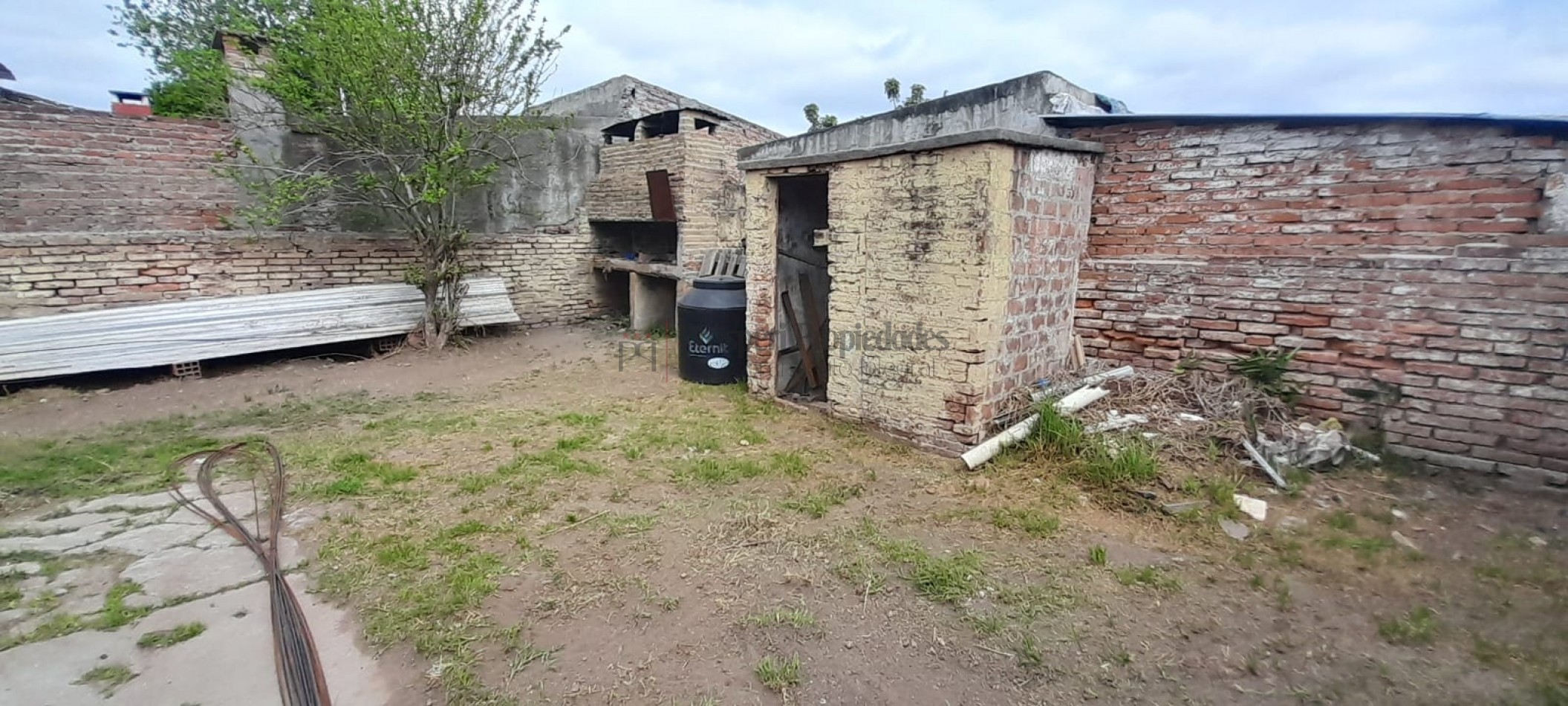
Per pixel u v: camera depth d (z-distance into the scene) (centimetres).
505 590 265
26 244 585
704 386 613
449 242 740
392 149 702
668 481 382
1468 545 302
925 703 207
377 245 780
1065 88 506
